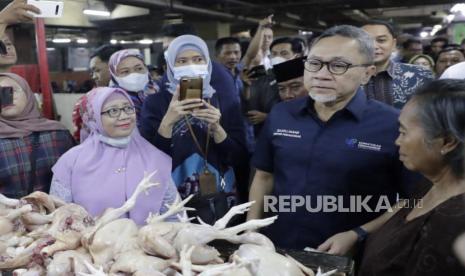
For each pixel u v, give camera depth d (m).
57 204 1.47
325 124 1.64
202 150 2.06
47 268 1.11
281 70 2.38
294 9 8.90
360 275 1.33
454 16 11.38
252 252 1.08
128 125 1.76
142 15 8.03
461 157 1.11
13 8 2.00
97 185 1.73
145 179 1.34
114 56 2.57
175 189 1.83
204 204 2.02
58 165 1.79
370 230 1.54
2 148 1.98
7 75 2.12
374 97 2.46
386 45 2.43
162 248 1.04
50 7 2.04
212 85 2.18
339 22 12.25
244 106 2.96
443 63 4.33
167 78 2.15
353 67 1.53
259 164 1.84
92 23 7.96
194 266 1.01
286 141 1.70
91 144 1.81
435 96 1.14
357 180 1.58
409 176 1.52
